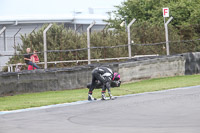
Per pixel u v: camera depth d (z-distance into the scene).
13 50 72.12
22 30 117.56
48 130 22.70
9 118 29.27
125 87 52.78
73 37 74.12
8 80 48.94
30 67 56.94
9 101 43.12
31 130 22.95
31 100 42.84
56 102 39.25
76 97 43.47
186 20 97.56
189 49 80.06
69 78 53.66
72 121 26.11
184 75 65.81
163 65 63.56
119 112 29.36
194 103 31.62
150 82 58.31
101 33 76.69
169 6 100.38
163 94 40.91
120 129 21.91
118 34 77.12
